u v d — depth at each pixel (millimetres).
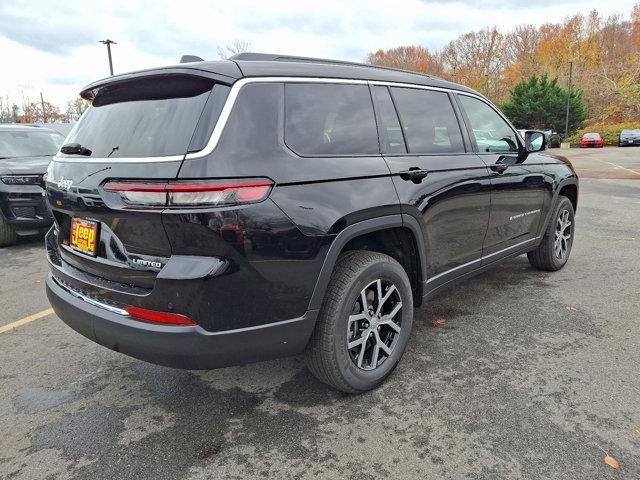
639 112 54156
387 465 2168
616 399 2613
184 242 2045
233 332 2158
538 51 79688
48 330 3836
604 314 3789
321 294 2381
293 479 2102
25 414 2654
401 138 2977
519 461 2160
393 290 2828
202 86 2232
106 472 2178
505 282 4641
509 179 3811
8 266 5809
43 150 7844
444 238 3203
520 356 3139
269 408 2650
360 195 2514
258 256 2133
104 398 2805
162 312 2119
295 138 2367
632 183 13133
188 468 2191
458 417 2502
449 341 3393
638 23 73688
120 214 2172
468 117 3621
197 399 2766
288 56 2686
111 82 2564
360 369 2672
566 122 44469
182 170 2021
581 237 6523
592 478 2041
